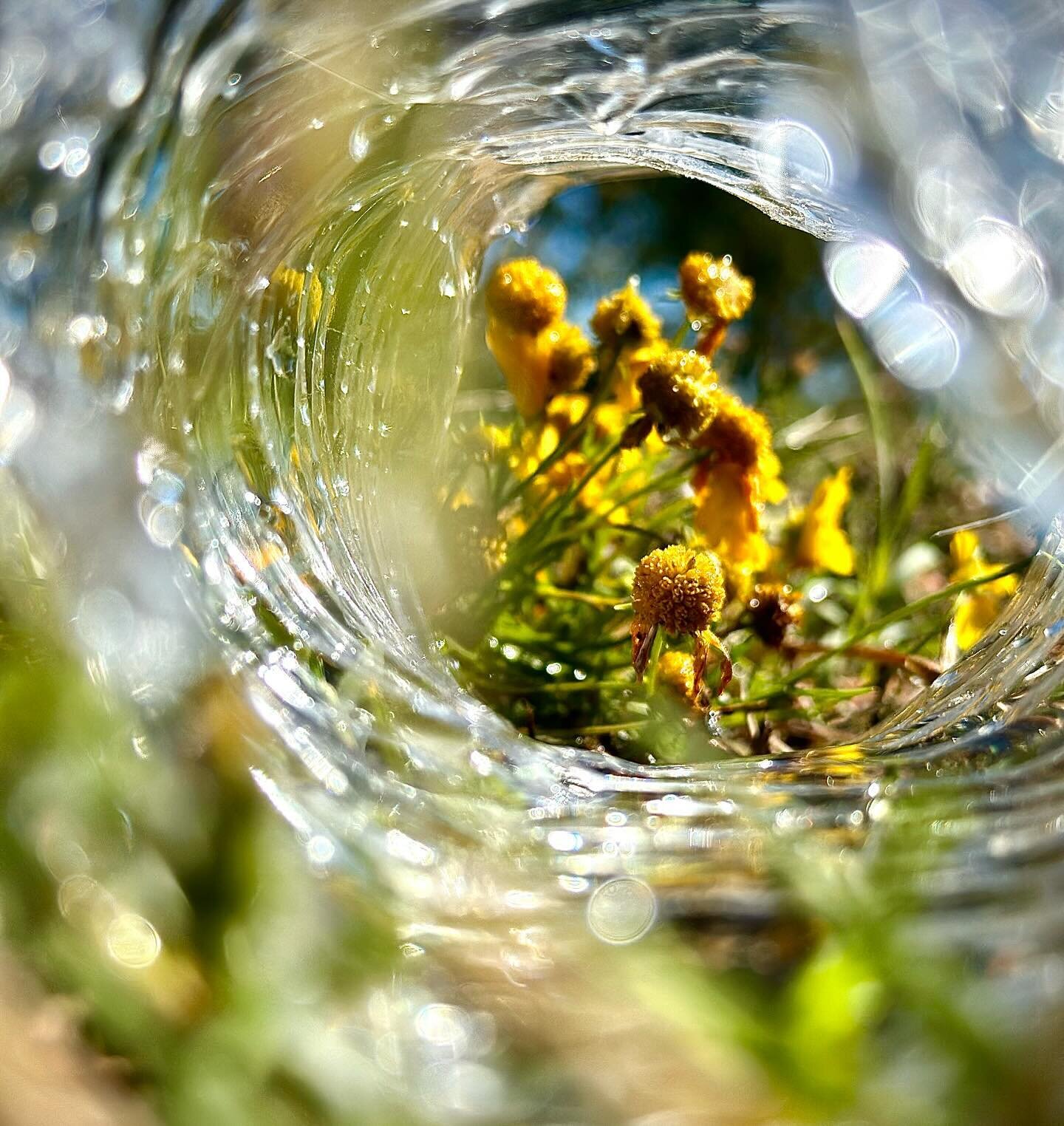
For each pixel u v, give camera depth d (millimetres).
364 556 210
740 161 214
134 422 174
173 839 149
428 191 224
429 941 154
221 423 189
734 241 347
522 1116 130
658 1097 131
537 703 232
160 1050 126
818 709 231
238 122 192
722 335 244
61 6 184
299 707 171
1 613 173
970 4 170
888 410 306
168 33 184
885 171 169
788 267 339
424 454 234
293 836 158
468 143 215
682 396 225
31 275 175
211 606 171
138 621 164
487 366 281
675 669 220
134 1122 124
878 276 178
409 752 174
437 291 234
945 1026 123
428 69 203
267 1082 127
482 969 150
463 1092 132
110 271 178
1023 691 193
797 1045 124
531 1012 143
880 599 264
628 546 258
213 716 162
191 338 188
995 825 163
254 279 198
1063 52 169
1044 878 151
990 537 275
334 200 207
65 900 142
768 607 234
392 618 206
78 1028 135
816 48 183
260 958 139
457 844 166
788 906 152
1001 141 167
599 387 239
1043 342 162
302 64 195
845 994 129
